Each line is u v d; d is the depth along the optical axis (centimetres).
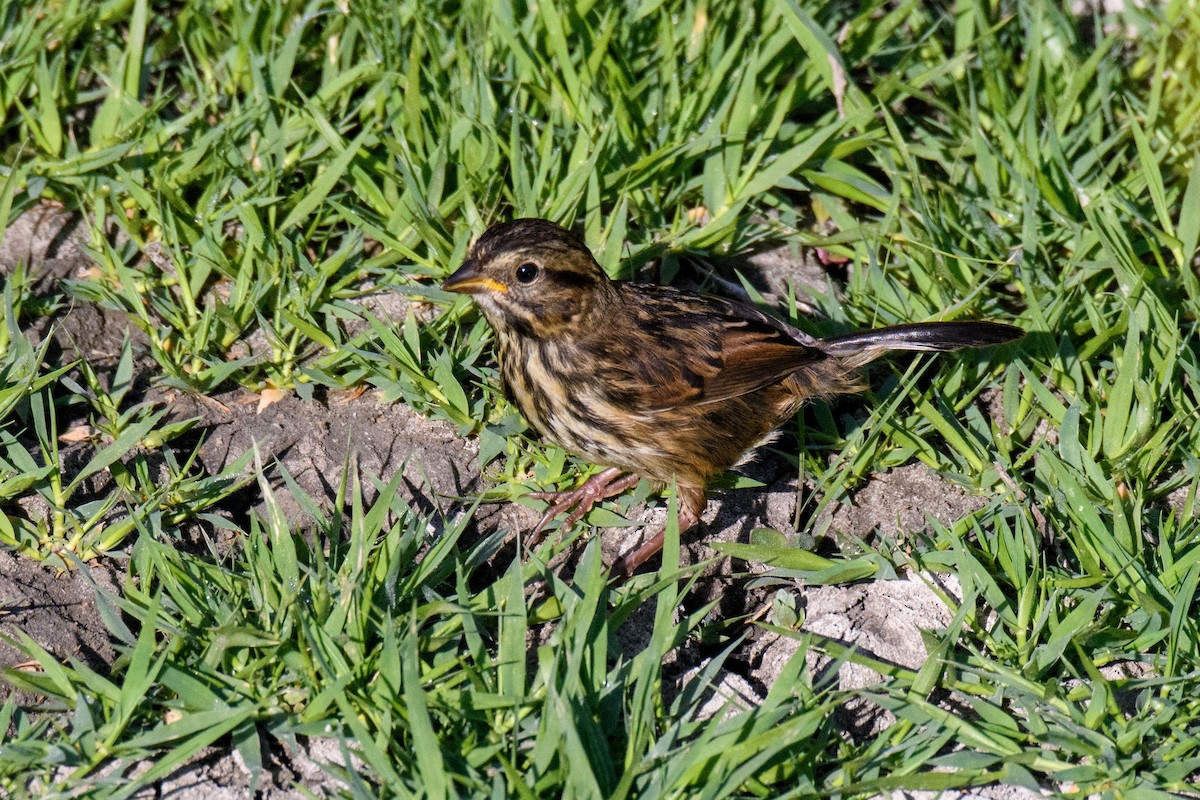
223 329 1087
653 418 1000
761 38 1292
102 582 916
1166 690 865
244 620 853
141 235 1153
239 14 1257
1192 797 817
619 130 1224
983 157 1235
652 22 1330
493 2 1250
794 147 1216
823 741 820
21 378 1005
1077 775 809
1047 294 1149
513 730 790
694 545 1022
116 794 770
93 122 1239
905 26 1408
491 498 1012
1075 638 889
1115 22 1448
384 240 1125
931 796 821
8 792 769
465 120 1187
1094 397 1070
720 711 808
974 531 996
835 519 1030
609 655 877
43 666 827
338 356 1061
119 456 966
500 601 881
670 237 1178
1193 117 1298
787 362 1025
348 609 835
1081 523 955
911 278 1197
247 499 994
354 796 760
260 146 1195
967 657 898
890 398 1100
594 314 995
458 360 1083
